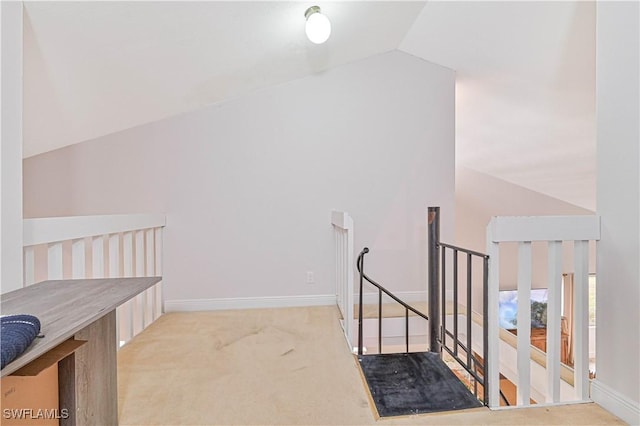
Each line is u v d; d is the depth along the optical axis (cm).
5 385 102
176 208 363
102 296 132
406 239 383
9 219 168
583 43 254
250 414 183
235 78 328
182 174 363
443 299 273
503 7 264
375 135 380
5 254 166
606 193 188
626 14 176
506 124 403
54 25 190
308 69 361
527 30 272
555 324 192
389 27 326
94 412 138
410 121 381
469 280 225
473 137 455
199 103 354
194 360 247
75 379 127
